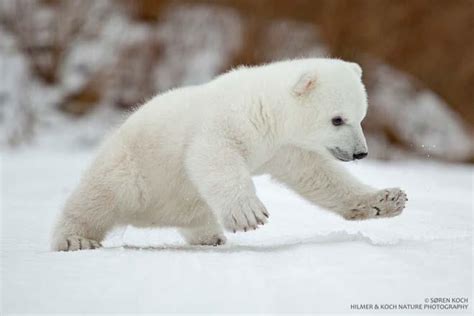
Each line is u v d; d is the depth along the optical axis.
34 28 36.88
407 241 8.61
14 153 29.17
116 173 10.14
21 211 14.22
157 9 38.25
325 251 7.80
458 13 37.69
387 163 28.28
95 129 34.53
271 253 8.12
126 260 7.91
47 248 10.27
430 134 36.19
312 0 38.19
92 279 6.97
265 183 15.98
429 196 15.15
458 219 11.61
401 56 37.84
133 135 10.23
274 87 9.82
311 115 9.84
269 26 37.31
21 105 34.56
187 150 9.61
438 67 37.88
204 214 10.45
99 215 10.28
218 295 6.25
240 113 9.55
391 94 36.81
